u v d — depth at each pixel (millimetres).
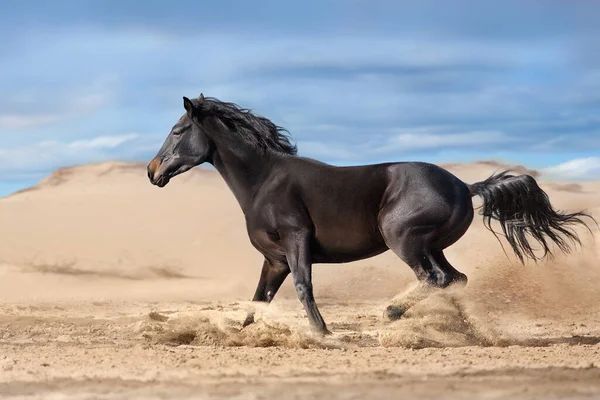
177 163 14586
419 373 10484
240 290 27062
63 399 9438
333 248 13898
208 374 10570
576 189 42031
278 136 14383
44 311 20250
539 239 13898
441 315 13555
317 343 13438
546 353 12148
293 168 14047
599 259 23438
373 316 18672
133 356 12211
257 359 11820
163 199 43281
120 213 40438
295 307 21062
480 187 13805
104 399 9422
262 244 14219
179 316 16203
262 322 14680
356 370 10727
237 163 14266
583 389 9656
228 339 14070
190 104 14375
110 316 18953
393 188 13555
